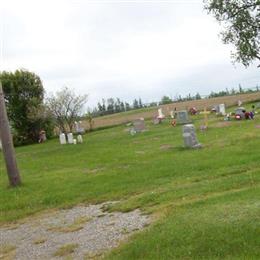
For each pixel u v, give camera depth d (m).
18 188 17.45
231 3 10.98
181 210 10.62
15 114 47.28
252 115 33.69
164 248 8.40
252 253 7.40
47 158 27.20
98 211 12.90
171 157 20.06
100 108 75.69
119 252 8.95
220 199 10.82
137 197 13.26
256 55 12.02
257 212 8.91
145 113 63.44
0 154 35.47
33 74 49.12
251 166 15.37
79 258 9.30
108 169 19.66
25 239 11.45
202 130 29.77
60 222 12.49
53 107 47.34
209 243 8.07
